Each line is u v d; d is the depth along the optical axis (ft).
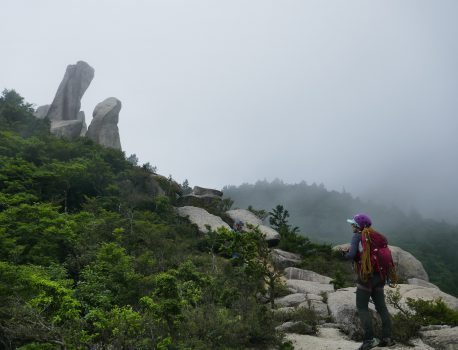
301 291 40.70
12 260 37.52
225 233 30.96
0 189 67.05
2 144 85.76
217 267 41.11
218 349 19.74
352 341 22.15
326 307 29.68
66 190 76.23
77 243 42.80
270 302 33.45
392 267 16.93
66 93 194.59
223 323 21.31
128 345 18.21
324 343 21.36
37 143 88.02
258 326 21.71
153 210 83.71
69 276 39.70
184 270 27.17
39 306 21.57
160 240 51.16
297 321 25.88
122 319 19.26
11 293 25.12
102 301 28.12
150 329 19.11
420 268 72.59
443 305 25.11
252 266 29.37
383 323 16.87
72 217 53.31
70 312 21.02
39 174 70.54
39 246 41.93
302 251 77.30
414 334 21.45
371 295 17.52
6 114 119.34
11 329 16.99
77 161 88.84
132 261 40.65
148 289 30.68
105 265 33.73
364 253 16.90
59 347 17.83
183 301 21.30
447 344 19.56
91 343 18.79
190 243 60.75
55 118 188.55
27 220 48.16
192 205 102.83
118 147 166.61
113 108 169.89
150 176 104.78
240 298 25.52
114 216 55.77
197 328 20.47
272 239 82.58
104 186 86.33
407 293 33.58
